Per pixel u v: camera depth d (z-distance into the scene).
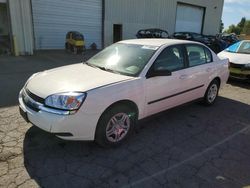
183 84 4.49
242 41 9.05
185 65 4.58
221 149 3.69
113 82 3.42
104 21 17.88
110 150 3.49
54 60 11.49
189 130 4.29
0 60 10.67
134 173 3.01
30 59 11.35
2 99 5.41
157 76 3.90
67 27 16.02
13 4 11.61
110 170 3.04
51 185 2.73
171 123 4.55
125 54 4.25
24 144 3.52
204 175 3.04
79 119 3.07
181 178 2.95
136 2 19.56
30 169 2.98
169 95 4.25
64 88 3.21
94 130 3.24
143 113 3.87
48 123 3.05
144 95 3.75
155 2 21.08
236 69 7.72
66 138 3.12
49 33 15.26
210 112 5.24
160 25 22.36
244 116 5.11
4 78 7.48
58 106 3.05
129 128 3.71
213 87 5.57
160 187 2.78
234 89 7.38
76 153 3.37
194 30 26.55
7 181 2.75
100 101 3.17
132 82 3.56
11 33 11.89
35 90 3.34
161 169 3.11
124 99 3.45
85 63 4.48
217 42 18.62
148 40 4.72
